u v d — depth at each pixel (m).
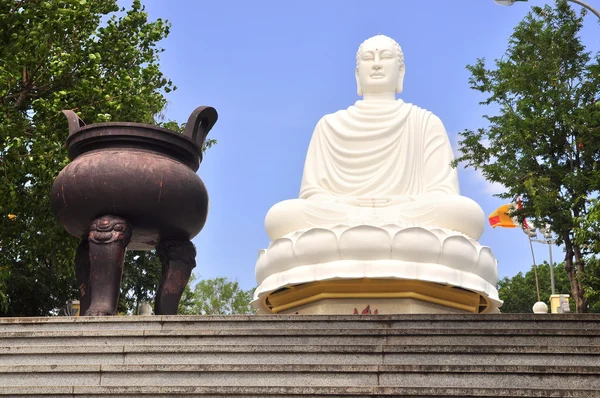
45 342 8.99
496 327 8.67
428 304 14.70
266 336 8.76
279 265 15.02
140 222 11.25
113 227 10.97
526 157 16.88
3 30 17.95
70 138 11.73
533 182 16.27
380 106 17.86
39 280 24.39
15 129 17.81
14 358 8.60
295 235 14.95
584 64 17.27
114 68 20.73
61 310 25.41
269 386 7.68
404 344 8.23
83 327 9.26
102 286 10.85
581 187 16.33
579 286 16.95
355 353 8.19
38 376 8.20
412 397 7.40
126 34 21.31
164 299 11.50
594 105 16.30
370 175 17.02
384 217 15.45
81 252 11.81
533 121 16.52
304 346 8.28
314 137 18.06
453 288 14.69
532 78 17.00
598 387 7.41
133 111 20.59
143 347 8.52
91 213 11.08
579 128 16.19
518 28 17.67
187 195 11.30
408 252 14.31
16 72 17.88
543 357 7.89
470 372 7.66
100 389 7.83
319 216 15.37
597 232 15.41
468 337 8.41
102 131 11.40
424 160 17.17
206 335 8.85
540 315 8.64
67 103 18.80
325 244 14.46
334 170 17.28
